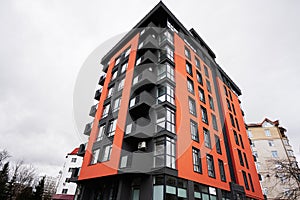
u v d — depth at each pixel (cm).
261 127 3034
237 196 1299
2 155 2872
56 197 2862
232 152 1571
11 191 2625
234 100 2261
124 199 930
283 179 888
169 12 1628
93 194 1175
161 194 838
